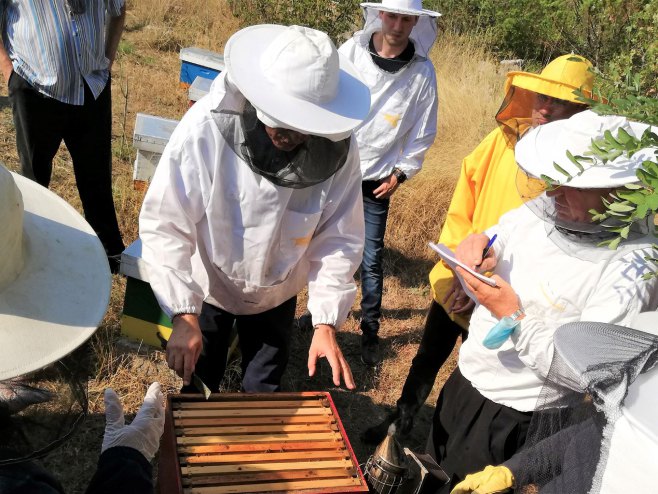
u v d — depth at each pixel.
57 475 2.85
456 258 2.35
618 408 1.31
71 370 1.47
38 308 1.40
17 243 1.36
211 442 2.08
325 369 3.87
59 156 5.29
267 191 2.23
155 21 9.20
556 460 1.58
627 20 6.17
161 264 2.29
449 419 2.49
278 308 2.69
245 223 2.32
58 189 4.85
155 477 2.88
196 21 9.51
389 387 3.88
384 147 3.77
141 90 7.05
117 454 1.72
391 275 5.04
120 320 3.72
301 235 2.41
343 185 2.39
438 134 7.20
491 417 2.30
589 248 2.01
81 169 3.92
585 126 1.99
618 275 1.94
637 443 1.26
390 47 3.69
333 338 2.48
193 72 5.30
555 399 1.62
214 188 2.22
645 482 1.24
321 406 2.32
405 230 5.41
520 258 2.21
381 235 3.92
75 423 1.42
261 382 2.75
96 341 3.46
